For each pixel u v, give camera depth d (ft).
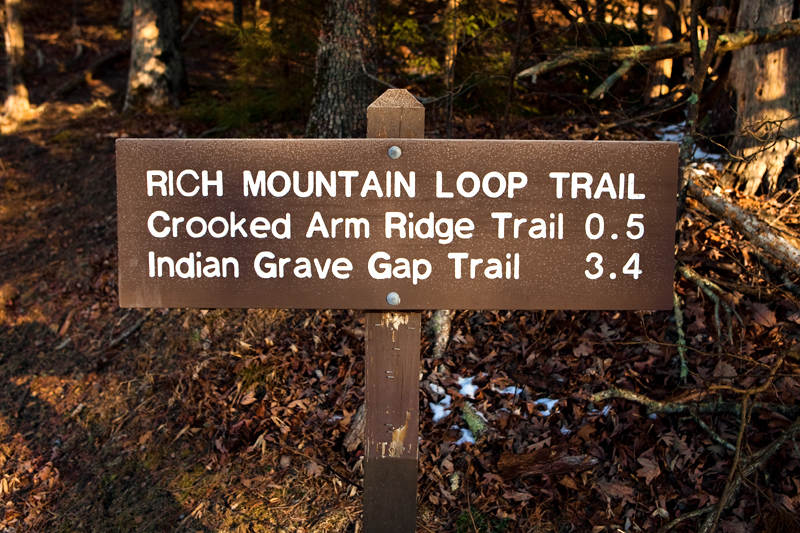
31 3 57.21
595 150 6.28
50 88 44.06
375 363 6.68
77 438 16.02
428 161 6.30
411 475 6.79
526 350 13.96
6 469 15.53
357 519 11.85
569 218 6.34
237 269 6.44
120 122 33.30
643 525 10.42
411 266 6.41
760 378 11.55
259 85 28.99
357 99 21.50
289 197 6.36
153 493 13.65
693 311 13.47
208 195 6.37
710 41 13.91
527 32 19.99
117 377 17.67
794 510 9.93
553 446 11.79
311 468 12.94
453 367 14.38
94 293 21.65
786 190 15.81
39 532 13.53
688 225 15.37
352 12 21.15
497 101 23.72
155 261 6.44
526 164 6.29
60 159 30.89
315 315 16.76
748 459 10.43
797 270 12.75
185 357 17.22
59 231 25.85
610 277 6.39
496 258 6.38
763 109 16.43
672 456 11.09
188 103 34.53
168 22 34.91
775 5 16.12
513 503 11.28
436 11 23.09
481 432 12.50
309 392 14.69
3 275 23.82
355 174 6.33
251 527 12.21
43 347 20.01
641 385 12.51
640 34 26.03
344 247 6.40
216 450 14.08
